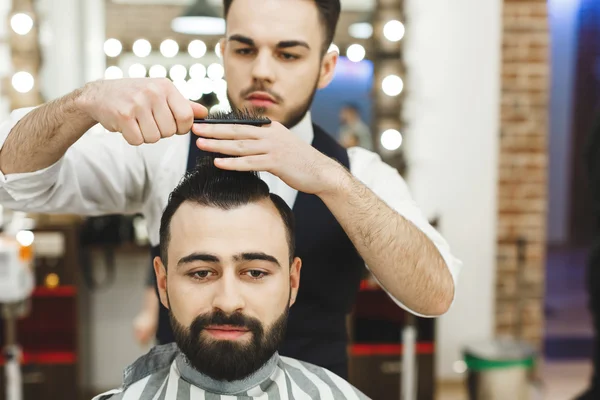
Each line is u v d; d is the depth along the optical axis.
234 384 0.83
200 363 0.78
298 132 1.06
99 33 2.97
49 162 0.88
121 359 3.15
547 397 3.16
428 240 0.95
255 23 0.93
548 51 3.12
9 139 0.87
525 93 3.14
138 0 2.94
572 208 5.36
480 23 3.11
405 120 3.13
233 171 0.81
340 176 0.83
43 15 2.97
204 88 2.94
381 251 0.88
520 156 3.17
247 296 0.77
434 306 0.96
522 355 2.73
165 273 0.83
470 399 2.81
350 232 0.87
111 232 2.93
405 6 3.06
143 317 2.13
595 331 2.38
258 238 0.78
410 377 2.58
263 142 0.79
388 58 3.02
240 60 0.97
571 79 5.16
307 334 1.06
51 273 2.80
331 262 1.06
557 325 4.19
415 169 3.17
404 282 0.91
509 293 3.22
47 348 2.83
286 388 0.88
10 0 2.94
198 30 2.93
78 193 1.02
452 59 3.12
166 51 2.95
